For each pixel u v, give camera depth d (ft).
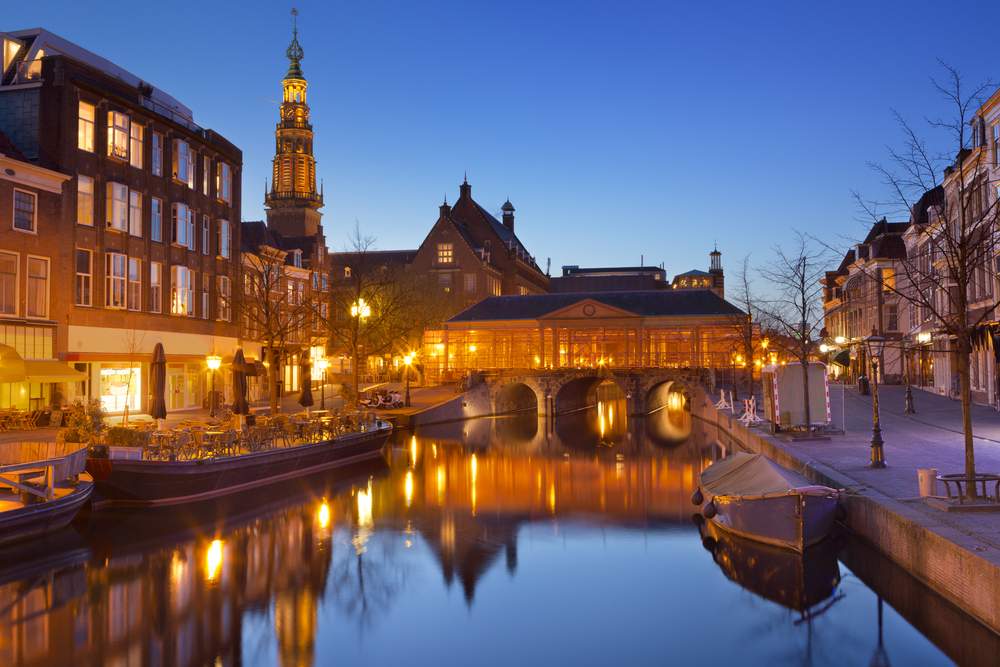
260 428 94.17
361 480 105.19
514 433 177.68
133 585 56.59
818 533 59.88
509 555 66.13
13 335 101.96
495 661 44.29
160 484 76.69
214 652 45.06
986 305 121.49
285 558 64.64
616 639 47.34
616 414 253.03
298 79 329.52
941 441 88.89
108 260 118.52
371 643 46.75
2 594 53.98
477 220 382.63
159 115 130.52
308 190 330.34
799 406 101.45
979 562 39.65
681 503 90.02
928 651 43.93
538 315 240.94
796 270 182.19
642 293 243.40
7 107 112.98
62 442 76.07
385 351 215.72
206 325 146.00
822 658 43.65
